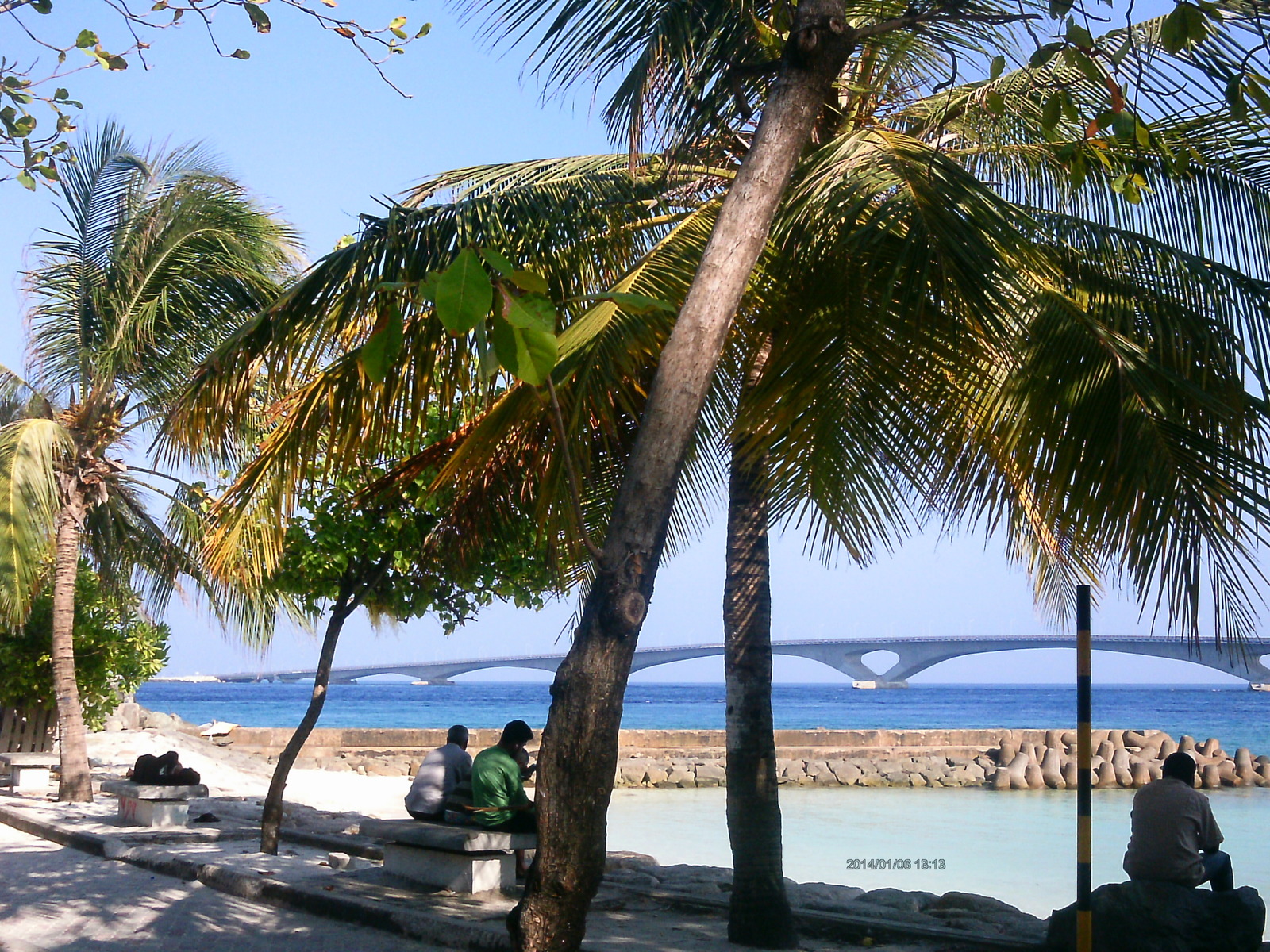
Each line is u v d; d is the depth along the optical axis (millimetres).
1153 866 6359
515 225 6812
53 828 11203
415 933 6941
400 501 9789
